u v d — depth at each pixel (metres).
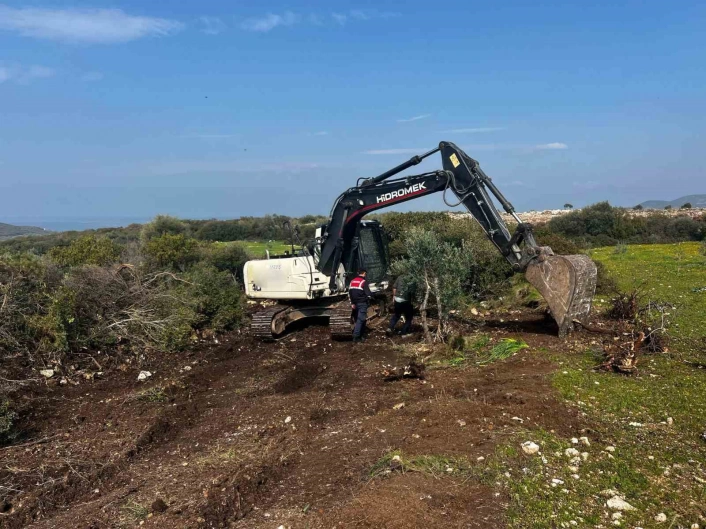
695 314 10.02
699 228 30.36
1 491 5.01
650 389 6.27
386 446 5.10
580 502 3.98
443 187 9.65
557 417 5.51
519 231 8.81
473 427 5.31
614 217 32.19
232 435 6.13
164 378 8.79
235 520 4.21
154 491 4.84
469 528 3.63
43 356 8.81
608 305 11.00
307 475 4.80
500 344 8.38
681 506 3.92
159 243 15.60
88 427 6.63
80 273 10.41
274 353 10.10
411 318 10.16
